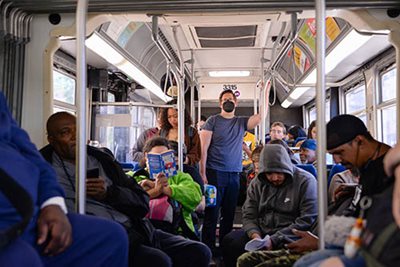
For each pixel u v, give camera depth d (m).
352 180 3.18
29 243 1.41
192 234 3.38
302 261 1.61
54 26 3.05
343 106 6.87
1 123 1.45
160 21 3.27
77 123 1.79
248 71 7.36
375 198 1.31
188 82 7.40
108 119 6.29
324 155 1.69
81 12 1.82
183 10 2.86
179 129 4.07
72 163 2.48
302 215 3.02
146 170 3.60
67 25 3.05
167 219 3.16
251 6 2.80
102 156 2.66
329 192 3.26
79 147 1.78
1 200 1.28
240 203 7.16
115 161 2.71
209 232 4.69
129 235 2.46
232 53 6.10
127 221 2.54
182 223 3.35
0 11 2.84
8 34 2.88
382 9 2.85
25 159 1.44
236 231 3.49
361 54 5.18
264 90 5.33
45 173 1.55
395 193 1.14
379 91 5.35
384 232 1.18
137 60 6.06
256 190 3.41
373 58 5.37
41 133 3.03
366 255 1.21
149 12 2.91
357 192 2.13
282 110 11.09
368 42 4.67
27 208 1.26
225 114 4.84
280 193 3.21
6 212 1.28
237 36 5.11
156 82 7.41
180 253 2.88
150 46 6.31
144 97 8.97
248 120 4.89
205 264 2.90
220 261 4.45
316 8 1.74
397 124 2.87
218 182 4.73
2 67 2.89
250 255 2.66
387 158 1.19
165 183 3.21
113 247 1.72
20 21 2.97
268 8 2.80
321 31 1.73
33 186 1.40
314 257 1.59
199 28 4.76
